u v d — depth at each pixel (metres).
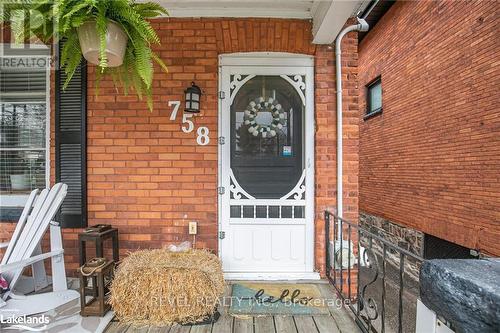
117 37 1.58
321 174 2.83
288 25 2.78
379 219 6.20
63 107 2.79
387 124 5.81
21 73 2.84
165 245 2.77
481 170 3.69
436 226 4.50
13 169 2.88
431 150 4.60
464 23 3.90
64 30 1.45
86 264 2.15
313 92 2.88
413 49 4.95
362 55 6.79
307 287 2.59
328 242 2.75
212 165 2.80
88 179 2.79
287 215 2.88
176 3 2.63
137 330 1.98
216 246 2.81
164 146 2.80
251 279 2.75
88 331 1.93
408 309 3.78
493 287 0.60
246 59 2.86
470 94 3.84
